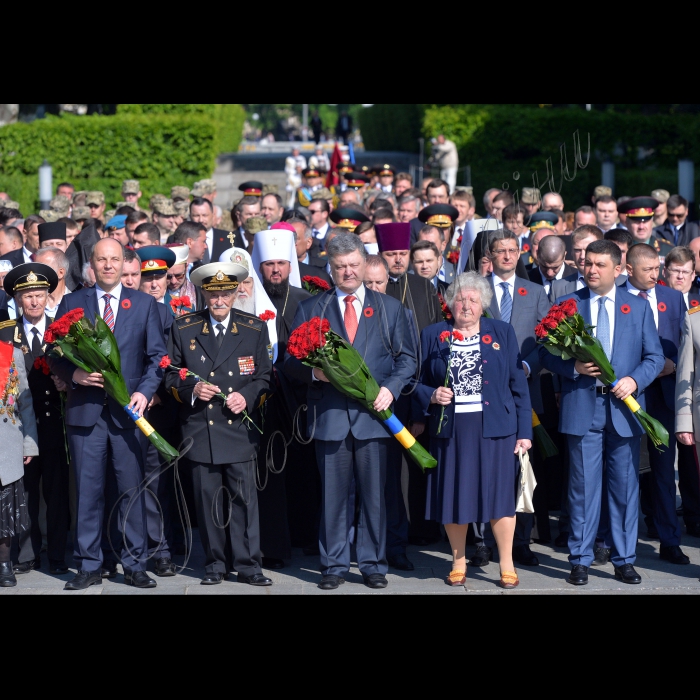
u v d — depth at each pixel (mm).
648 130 88938
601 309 25031
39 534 26531
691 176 76875
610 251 24719
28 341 26312
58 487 25656
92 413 23766
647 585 24109
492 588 23984
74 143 83875
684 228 45094
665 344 27078
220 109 114312
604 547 26344
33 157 83750
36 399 25719
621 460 24469
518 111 88812
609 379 23984
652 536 28891
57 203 43000
